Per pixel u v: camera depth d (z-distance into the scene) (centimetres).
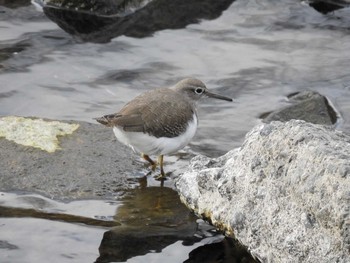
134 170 1315
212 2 2003
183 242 1118
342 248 895
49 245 1107
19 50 1762
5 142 1340
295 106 1551
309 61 1758
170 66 1736
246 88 1656
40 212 1180
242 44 1833
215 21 1925
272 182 1015
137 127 1248
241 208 1057
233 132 1495
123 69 1722
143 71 1716
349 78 1686
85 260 1077
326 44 1831
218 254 1087
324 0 2003
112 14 1912
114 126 1241
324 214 918
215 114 1563
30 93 1609
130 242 1120
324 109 1536
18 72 1683
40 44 1794
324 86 1659
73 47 1794
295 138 1002
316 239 931
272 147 1028
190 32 1878
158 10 1950
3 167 1273
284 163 1002
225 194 1091
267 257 1000
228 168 1112
